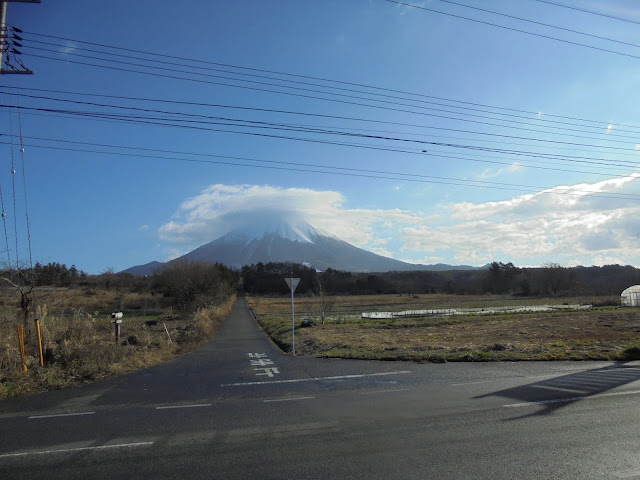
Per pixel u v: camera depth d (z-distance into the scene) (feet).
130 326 89.25
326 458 16.72
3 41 39.42
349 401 26.50
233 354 57.52
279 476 15.10
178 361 51.19
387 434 19.53
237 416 23.66
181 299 149.38
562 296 259.60
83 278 214.07
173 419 23.48
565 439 18.31
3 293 57.82
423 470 15.29
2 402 29.63
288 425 21.50
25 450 18.66
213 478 15.10
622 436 18.61
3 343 40.55
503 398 26.04
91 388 34.24
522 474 14.79
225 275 300.40
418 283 374.84
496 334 73.15
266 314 168.14
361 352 49.70
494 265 334.44
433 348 51.70
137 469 16.12
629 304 158.71
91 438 20.30
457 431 19.67
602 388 28.40
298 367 42.37
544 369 36.60
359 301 241.35
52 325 54.13
